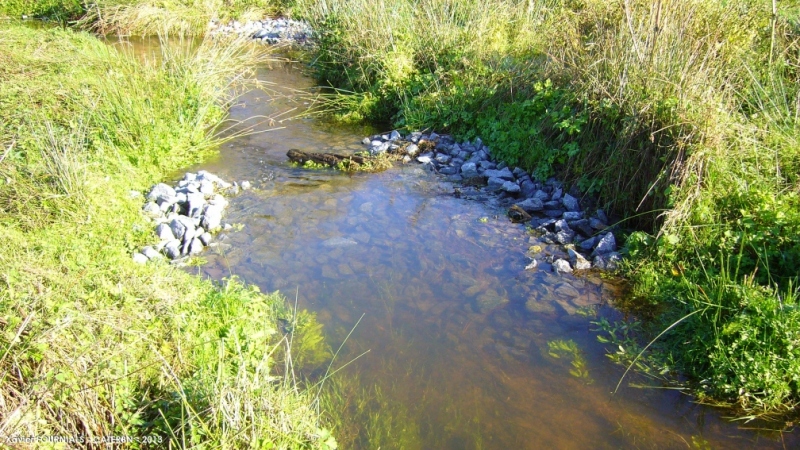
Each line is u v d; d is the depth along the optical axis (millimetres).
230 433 3045
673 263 4832
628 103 5898
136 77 8055
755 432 3451
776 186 4914
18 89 7070
